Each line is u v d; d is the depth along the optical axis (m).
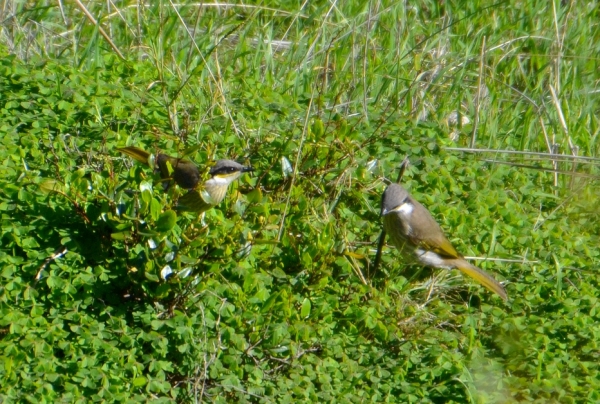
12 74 12.72
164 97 12.73
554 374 10.12
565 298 11.27
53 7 16.16
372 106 14.47
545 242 12.16
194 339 9.54
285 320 10.01
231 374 9.42
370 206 12.02
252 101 13.26
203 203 10.77
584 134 14.98
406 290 11.12
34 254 9.80
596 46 17.20
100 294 9.68
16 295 9.45
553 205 13.08
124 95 12.84
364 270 11.30
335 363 9.87
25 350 8.96
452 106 15.25
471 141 13.86
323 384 9.59
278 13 17.33
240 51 15.54
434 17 17.84
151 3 16.48
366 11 16.75
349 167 11.74
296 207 11.20
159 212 9.52
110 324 9.46
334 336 10.21
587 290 11.33
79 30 15.85
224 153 12.04
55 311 9.43
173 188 10.31
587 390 9.94
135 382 8.99
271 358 9.76
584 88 16.25
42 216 10.20
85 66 14.08
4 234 9.95
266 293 10.16
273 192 11.47
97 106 12.41
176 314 9.56
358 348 10.16
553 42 16.78
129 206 9.90
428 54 16.34
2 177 10.69
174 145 12.03
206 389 9.34
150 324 9.52
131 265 9.79
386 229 11.53
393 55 15.91
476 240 12.05
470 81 16.34
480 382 10.00
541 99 15.55
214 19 16.80
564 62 16.64
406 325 10.60
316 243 10.70
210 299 9.84
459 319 10.89
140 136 12.36
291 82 14.84
